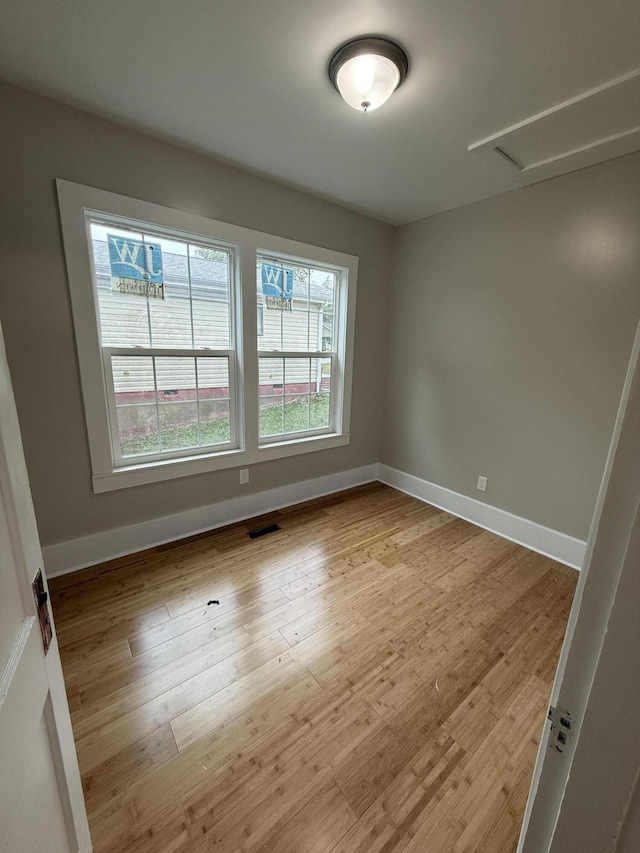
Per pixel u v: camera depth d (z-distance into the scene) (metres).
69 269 1.77
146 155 1.87
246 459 2.63
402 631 1.68
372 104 1.41
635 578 0.32
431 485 3.10
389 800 1.04
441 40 1.23
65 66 1.40
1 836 0.42
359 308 3.05
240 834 0.96
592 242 2.02
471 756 1.16
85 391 1.91
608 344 2.03
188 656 1.50
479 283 2.59
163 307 2.16
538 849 0.46
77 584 1.93
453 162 2.02
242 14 1.15
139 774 1.08
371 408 3.40
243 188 2.22
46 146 1.63
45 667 0.61
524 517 2.48
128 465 2.19
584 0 1.07
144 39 1.26
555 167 2.02
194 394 2.37
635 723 0.33
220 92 1.53
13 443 0.55
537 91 1.45
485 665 1.51
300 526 2.64
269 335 2.66
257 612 1.77
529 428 2.41
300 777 1.09
